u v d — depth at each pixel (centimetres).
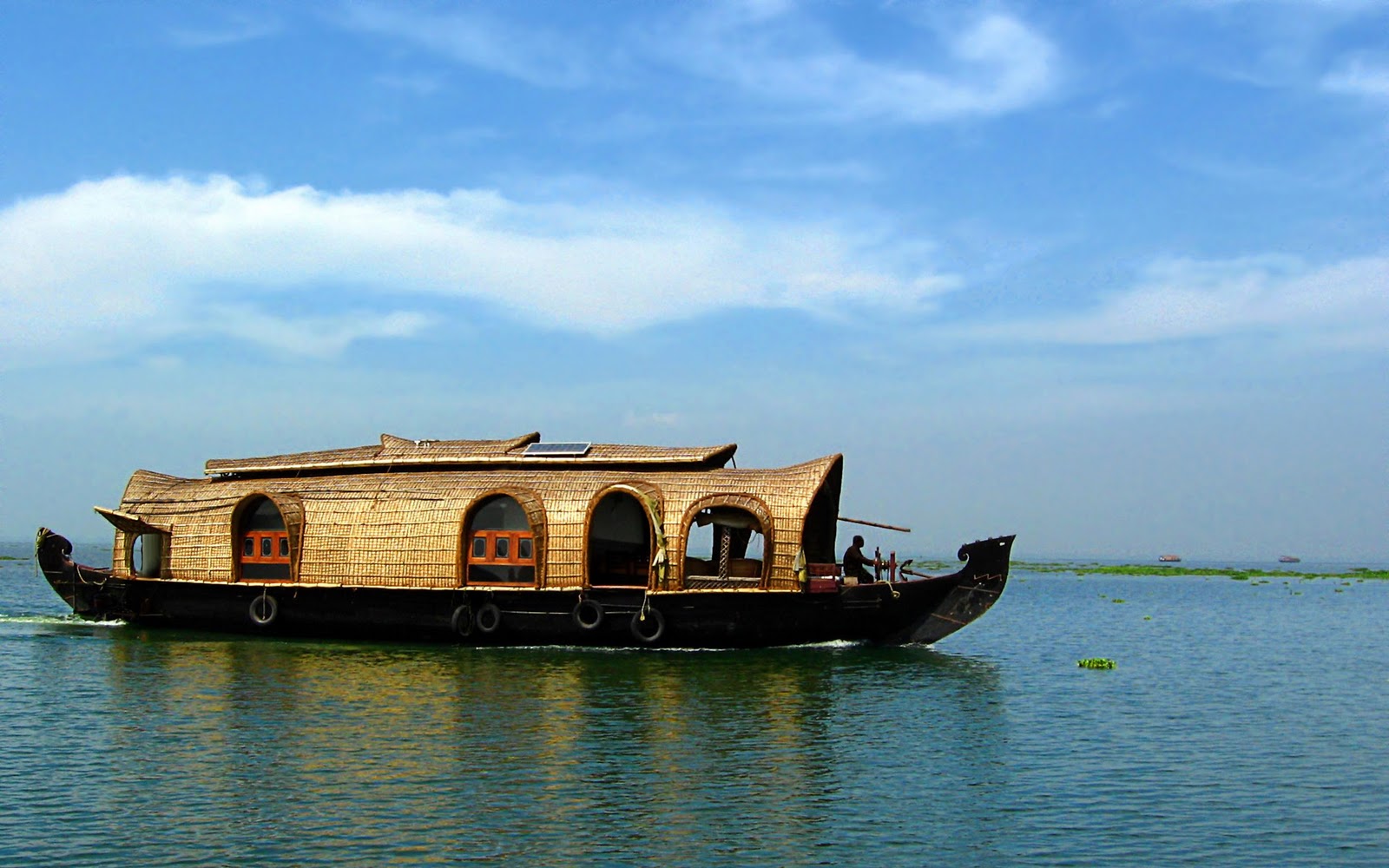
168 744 1652
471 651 2609
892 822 1339
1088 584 8338
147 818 1308
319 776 1485
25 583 6091
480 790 1434
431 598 2684
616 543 2767
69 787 1424
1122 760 1661
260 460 3189
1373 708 2112
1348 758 1688
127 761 1551
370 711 1892
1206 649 3169
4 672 2277
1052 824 1342
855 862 1205
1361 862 1223
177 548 2997
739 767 1568
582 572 2589
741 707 1967
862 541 2809
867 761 1620
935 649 2941
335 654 2558
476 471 2894
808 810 1380
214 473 3200
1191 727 1905
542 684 2159
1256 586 8156
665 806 1385
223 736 1703
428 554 2681
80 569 3150
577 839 1258
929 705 2045
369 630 2762
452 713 1878
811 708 1977
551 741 1692
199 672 2283
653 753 1639
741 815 1354
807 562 2877
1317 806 1430
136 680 2186
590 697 2033
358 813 1333
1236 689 2341
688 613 2559
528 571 2648
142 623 3088
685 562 2572
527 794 1419
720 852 1229
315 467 3052
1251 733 1869
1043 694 2211
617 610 2580
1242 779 1557
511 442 2994
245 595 2850
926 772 1570
